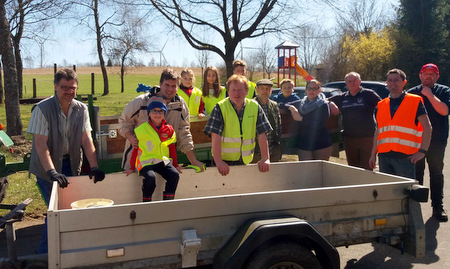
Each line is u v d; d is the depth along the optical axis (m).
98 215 2.76
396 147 5.07
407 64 32.78
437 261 4.49
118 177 4.08
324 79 32.62
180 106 4.33
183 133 4.39
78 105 4.17
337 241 3.34
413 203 3.57
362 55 32.09
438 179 5.73
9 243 3.02
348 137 6.13
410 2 34.03
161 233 2.90
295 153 6.83
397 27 34.69
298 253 3.03
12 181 6.95
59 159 4.09
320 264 3.14
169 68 4.24
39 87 36.41
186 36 13.53
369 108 5.92
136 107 4.18
